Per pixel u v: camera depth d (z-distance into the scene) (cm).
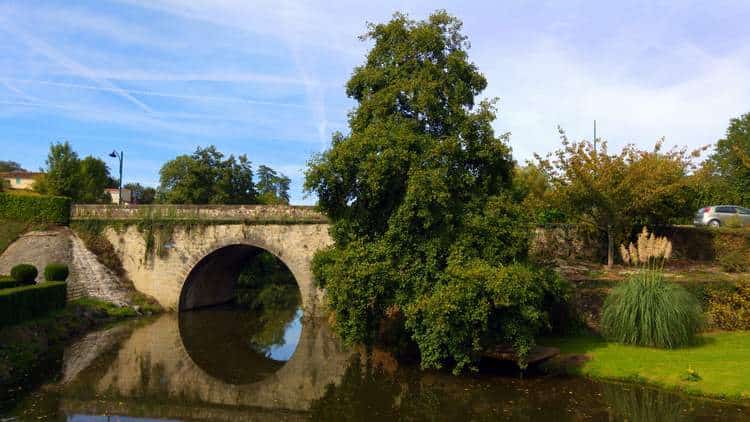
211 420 1277
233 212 2942
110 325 2555
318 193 1756
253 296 4200
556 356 1684
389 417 1270
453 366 1733
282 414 1323
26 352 1814
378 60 1839
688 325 1609
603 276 2130
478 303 1444
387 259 1612
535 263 1886
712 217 2764
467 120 1692
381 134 1628
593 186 2105
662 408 1246
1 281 2152
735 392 1283
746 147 4162
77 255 2956
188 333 2484
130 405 1386
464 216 1634
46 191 4350
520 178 3097
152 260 3034
